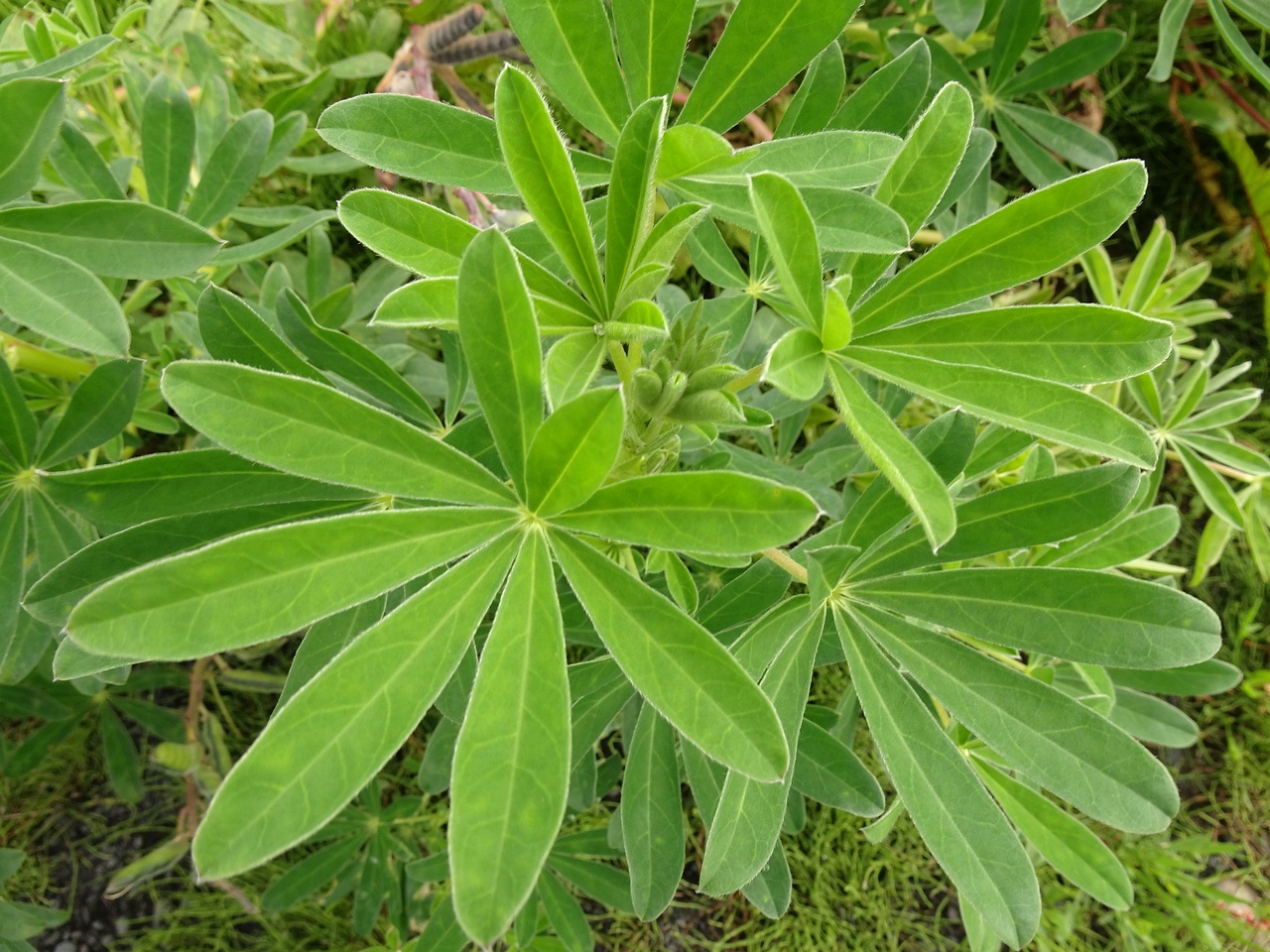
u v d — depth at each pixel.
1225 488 0.34
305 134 0.35
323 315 0.29
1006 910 0.16
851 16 0.18
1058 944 0.43
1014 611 0.18
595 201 0.19
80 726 0.40
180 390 0.13
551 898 0.30
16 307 0.17
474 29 0.34
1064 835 0.21
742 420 0.16
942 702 0.18
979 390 0.16
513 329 0.13
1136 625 0.17
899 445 0.15
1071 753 0.17
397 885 0.35
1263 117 0.42
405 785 0.40
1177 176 0.46
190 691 0.38
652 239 0.16
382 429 0.14
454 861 0.12
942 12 0.31
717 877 0.16
